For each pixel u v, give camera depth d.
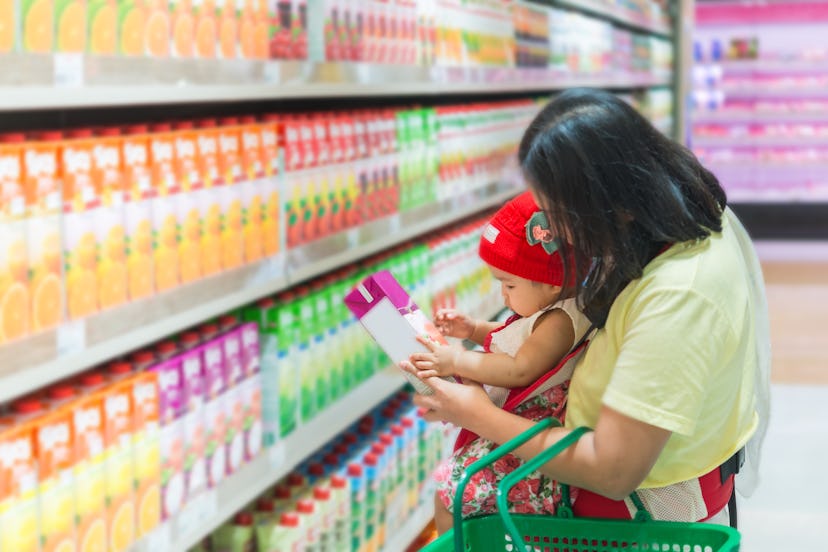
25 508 1.88
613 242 1.89
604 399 1.89
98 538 2.09
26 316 1.89
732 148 13.45
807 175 13.40
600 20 7.66
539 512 2.14
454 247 4.34
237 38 2.57
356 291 2.20
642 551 2.05
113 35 2.11
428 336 2.17
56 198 1.96
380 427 3.72
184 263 2.39
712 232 1.99
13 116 2.77
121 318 2.16
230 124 2.73
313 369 3.06
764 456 5.47
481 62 4.54
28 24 1.87
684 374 1.86
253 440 2.74
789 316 8.74
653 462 1.90
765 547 4.33
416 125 3.80
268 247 2.76
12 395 1.84
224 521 2.78
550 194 1.91
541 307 2.20
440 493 2.23
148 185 2.25
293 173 2.88
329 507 3.03
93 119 3.04
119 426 2.14
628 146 1.90
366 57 3.36
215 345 2.54
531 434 1.94
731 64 13.23
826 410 6.23
